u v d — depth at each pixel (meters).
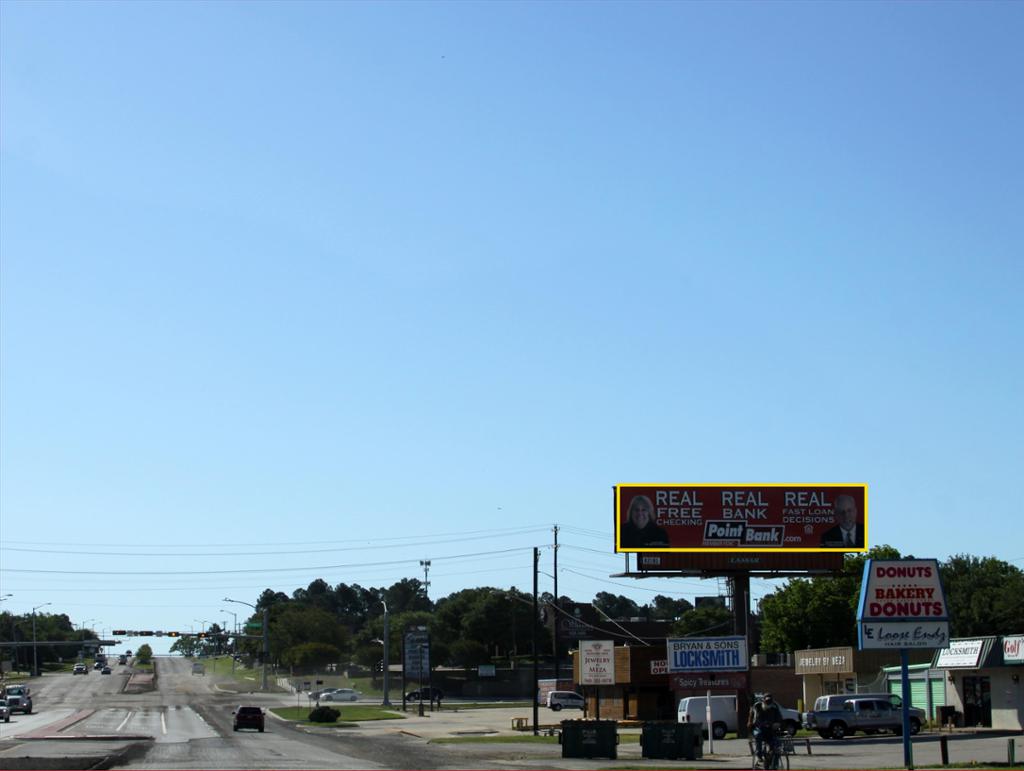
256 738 63.38
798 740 53.50
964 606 108.38
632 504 66.88
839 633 105.56
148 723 80.94
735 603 68.00
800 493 67.94
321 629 181.12
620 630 134.38
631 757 47.75
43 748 51.06
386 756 47.91
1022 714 57.81
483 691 138.12
